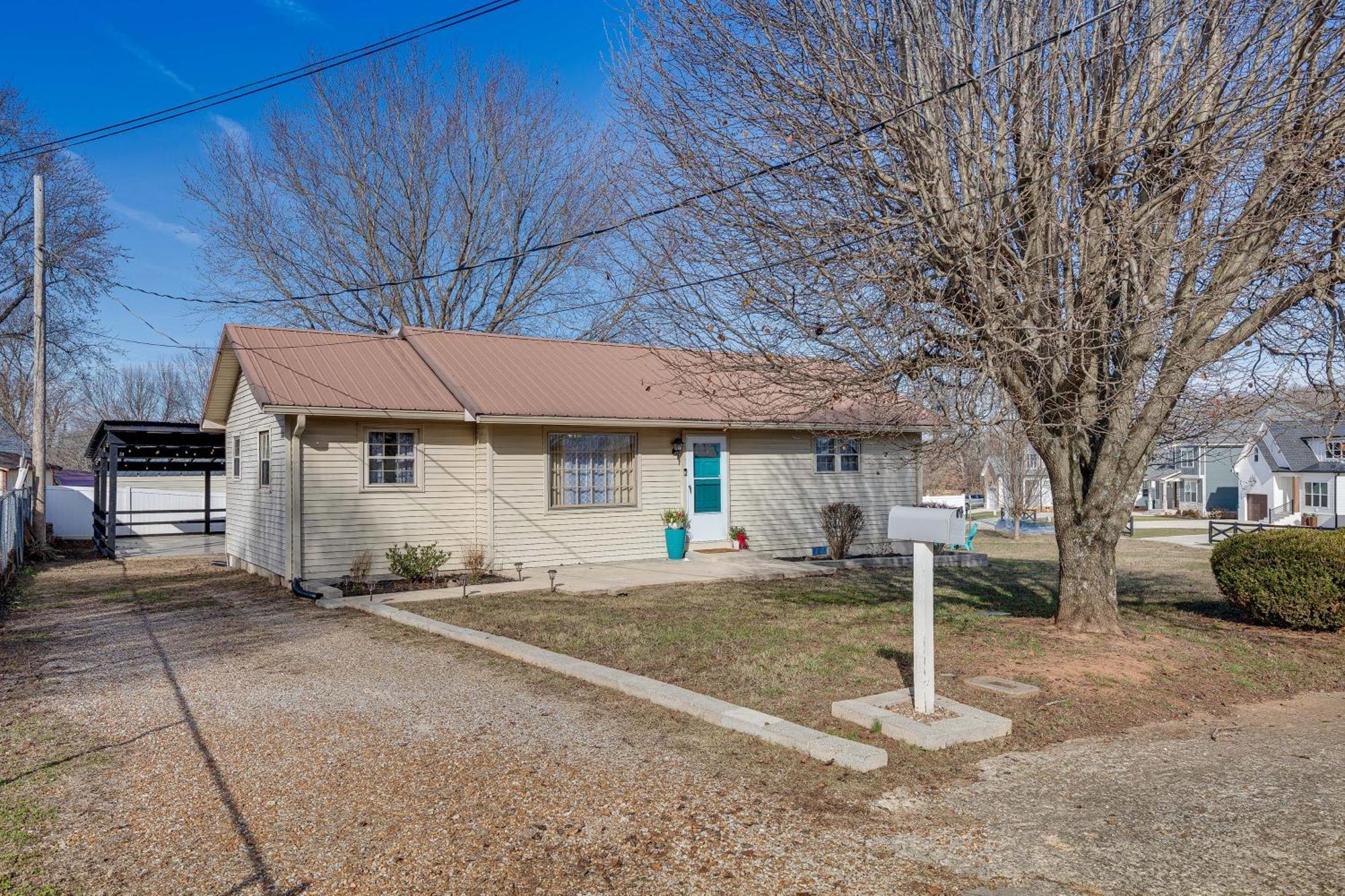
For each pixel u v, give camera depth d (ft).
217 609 35.63
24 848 12.41
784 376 23.93
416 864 11.87
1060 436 25.75
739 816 13.43
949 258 22.71
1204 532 104.94
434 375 45.73
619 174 26.99
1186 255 21.95
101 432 63.00
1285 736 17.81
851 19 22.84
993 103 23.02
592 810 13.67
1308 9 19.40
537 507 45.57
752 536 52.75
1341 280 20.81
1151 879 11.35
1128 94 21.65
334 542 40.91
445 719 18.75
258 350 42.86
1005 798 14.23
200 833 12.91
